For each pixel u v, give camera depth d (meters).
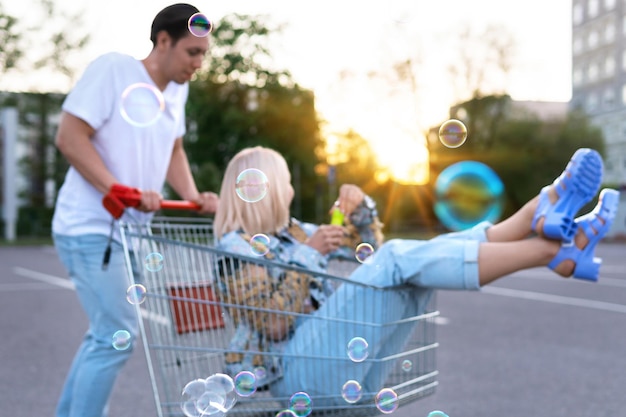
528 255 2.46
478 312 8.20
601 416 4.10
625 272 14.20
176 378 2.47
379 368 2.56
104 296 2.89
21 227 40.19
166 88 3.03
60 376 5.04
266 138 40.94
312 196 43.69
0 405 4.30
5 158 36.34
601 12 58.25
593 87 59.38
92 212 2.88
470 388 4.72
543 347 6.07
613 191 2.52
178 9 2.93
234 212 2.61
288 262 2.64
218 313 2.54
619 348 6.04
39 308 8.59
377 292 2.47
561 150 47.03
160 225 3.02
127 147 2.96
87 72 2.91
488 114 46.09
